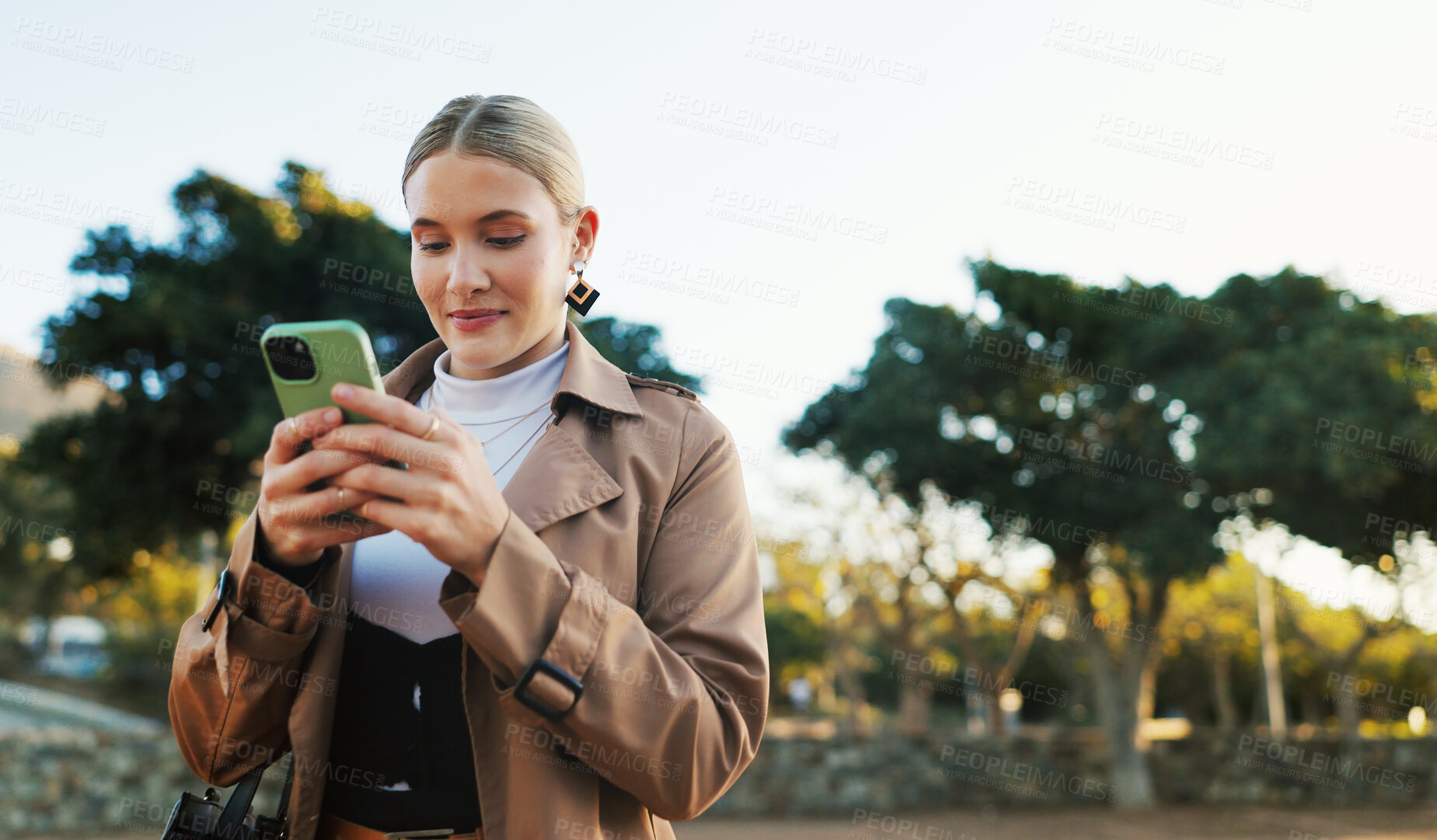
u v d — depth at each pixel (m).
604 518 1.08
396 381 1.29
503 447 1.18
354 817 1.09
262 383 10.73
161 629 30.50
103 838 10.55
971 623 19.91
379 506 0.84
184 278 10.31
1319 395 11.34
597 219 1.24
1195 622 24.83
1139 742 15.09
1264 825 12.97
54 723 22.67
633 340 9.92
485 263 1.11
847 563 17.22
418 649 1.08
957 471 13.33
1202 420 12.41
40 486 21.83
